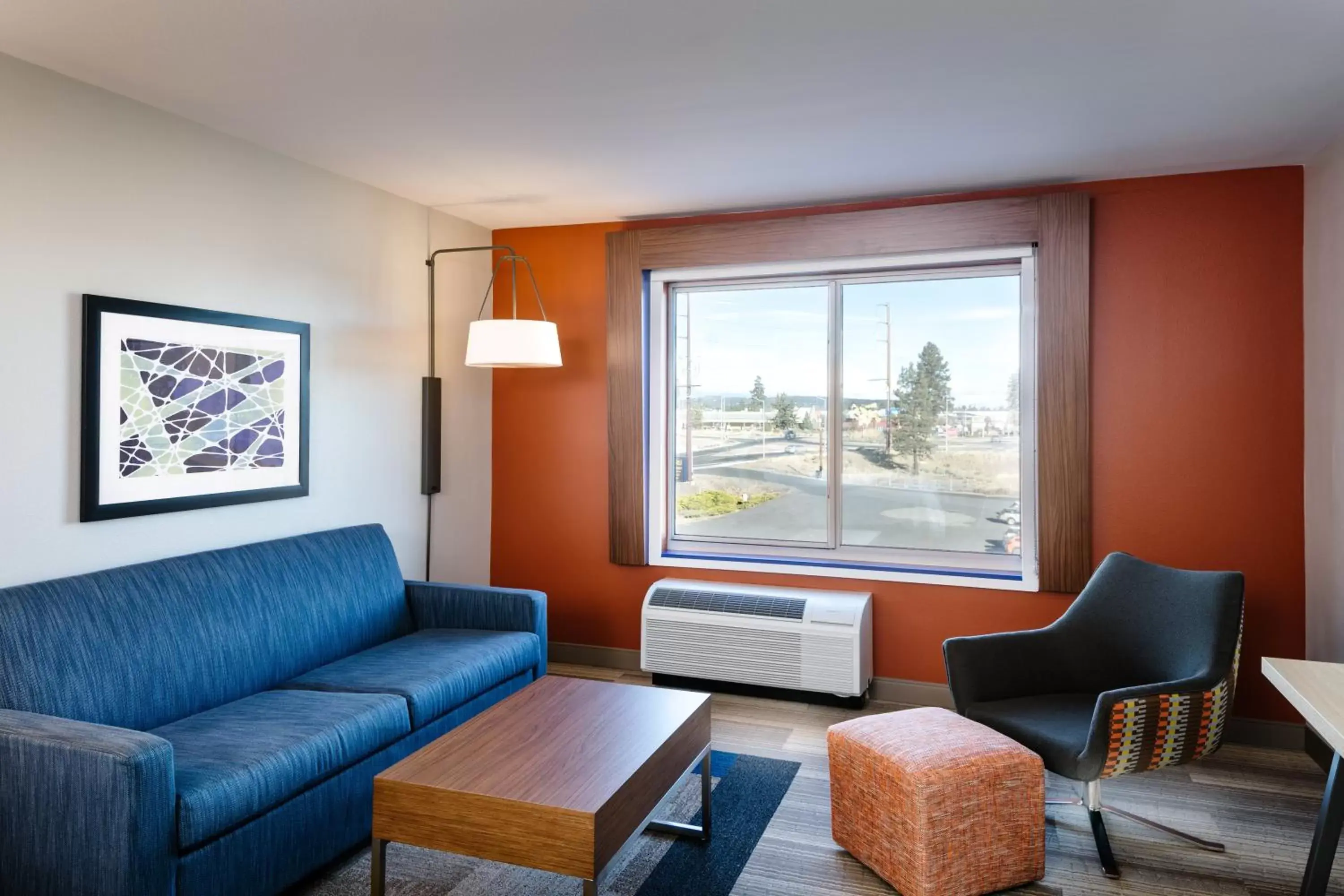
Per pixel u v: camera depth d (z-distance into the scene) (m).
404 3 2.23
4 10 2.27
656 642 4.34
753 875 2.60
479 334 3.86
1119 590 3.21
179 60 2.60
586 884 2.02
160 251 3.03
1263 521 3.62
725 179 3.86
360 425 3.99
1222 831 2.88
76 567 2.77
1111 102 2.91
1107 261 3.81
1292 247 3.57
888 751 2.52
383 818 2.22
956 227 3.98
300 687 3.11
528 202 4.27
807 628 4.02
